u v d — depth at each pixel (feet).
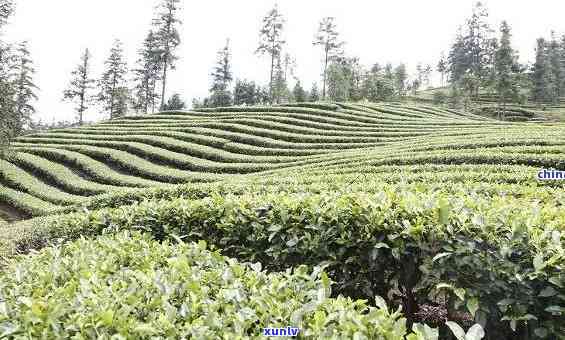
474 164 50.55
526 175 39.14
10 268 18.71
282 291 13.05
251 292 13.12
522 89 264.11
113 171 80.53
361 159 62.44
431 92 300.20
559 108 231.71
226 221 22.22
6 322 11.15
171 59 206.49
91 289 13.16
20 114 82.84
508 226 15.49
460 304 15.06
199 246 17.35
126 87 230.07
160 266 16.40
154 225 24.95
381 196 19.15
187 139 101.04
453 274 15.47
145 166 81.00
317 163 67.31
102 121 141.79
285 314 11.51
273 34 222.89
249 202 22.39
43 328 10.92
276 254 19.69
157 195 40.42
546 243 14.48
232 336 10.16
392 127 110.63
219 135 103.35
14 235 35.60
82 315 11.05
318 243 18.80
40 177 80.64
